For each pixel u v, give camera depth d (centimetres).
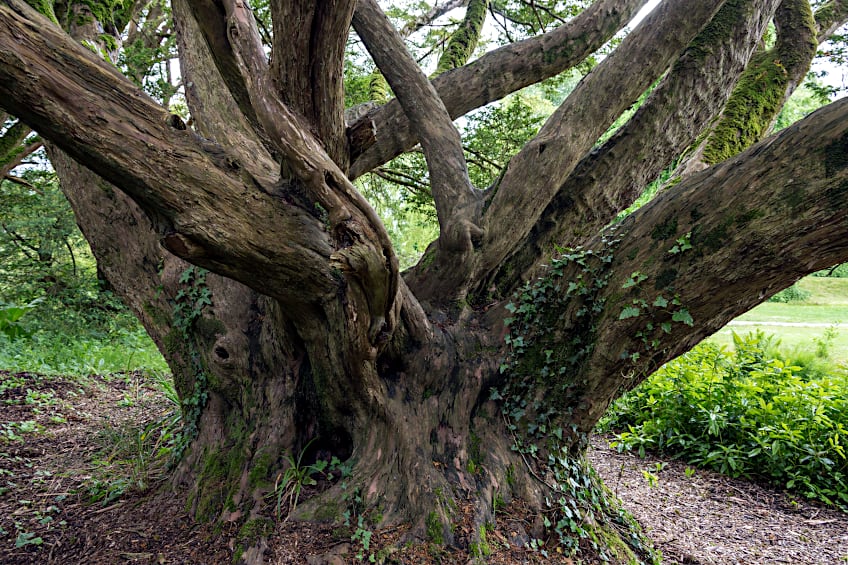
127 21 550
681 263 308
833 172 261
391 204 1174
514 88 464
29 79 202
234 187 247
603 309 336
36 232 1157
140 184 226
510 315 379
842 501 560
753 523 510
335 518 311
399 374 352
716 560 421
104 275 402
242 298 368
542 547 330
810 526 508
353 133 261
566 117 367
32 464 460
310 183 231
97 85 219
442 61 615
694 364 769
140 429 479
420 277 389
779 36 540
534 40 453
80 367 867
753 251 285
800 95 1698
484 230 365
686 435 689
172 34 949
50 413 620
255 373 361
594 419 372
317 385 338
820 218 265
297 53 222
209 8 221
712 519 516
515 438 365
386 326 288
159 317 387
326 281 274
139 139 224
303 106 237
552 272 364
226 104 365
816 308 1848
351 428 347
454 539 309
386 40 376
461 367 362
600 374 347
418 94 379
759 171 287
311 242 266
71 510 368
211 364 365
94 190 384
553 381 363
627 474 635
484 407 369
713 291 302
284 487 325
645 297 319
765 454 619
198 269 369
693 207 310
